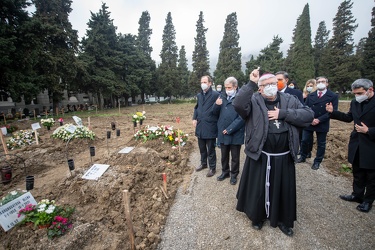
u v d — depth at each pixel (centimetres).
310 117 245
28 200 294
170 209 340
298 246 255
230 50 3525
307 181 421
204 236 279
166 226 301
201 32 3878
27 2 1559
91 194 350
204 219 312
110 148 707
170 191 383
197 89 3941
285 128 252
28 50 1546
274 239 267
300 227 288
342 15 3150
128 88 2948
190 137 825
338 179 431
